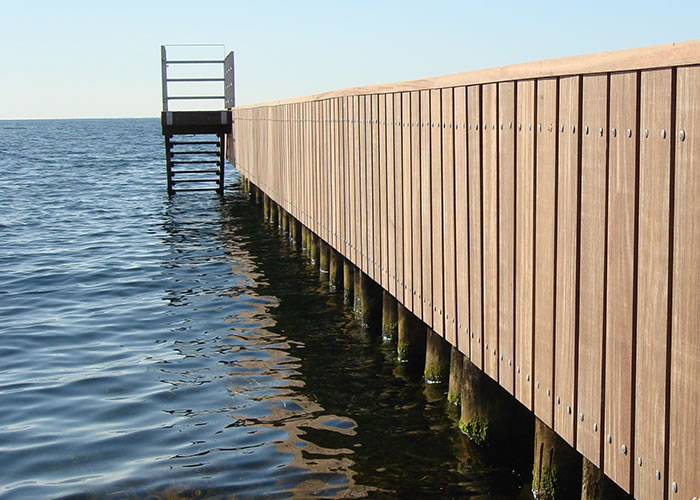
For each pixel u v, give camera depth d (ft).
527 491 14.69
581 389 11.01
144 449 17.51
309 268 38.88
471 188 14.99
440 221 16.83
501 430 16.25
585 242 10.75
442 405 19.43
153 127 591.37
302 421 18.88
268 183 47.60
